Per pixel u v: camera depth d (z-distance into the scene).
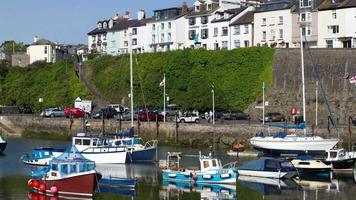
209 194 38.97
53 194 37.62
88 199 36.97
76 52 155.00
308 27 94.81
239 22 104.94
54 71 113.31
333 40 92.06
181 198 37.47
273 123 68.94
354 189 40.94
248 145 64.81
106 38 137.12
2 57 174.25
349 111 73.56
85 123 75.94
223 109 84.25
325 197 37.91
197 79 90.00
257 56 84.69
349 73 75.69
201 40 112.56
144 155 54.88
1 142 63.69
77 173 37.28
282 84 80.38
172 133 71.31
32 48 156.75
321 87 70.81
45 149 55.16
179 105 87.38
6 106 114.88
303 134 59.22
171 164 48.12
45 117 89.62
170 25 119.50
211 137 68.25
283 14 98.44
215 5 114.25
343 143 60.44
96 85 104.94
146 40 125.12
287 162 46.06
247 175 46.84
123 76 99.75
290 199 37.25
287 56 81.56
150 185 42.19
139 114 75.75
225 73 87.44
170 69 93.06
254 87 83.44
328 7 92.56
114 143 55.28
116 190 39.97
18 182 43.31
